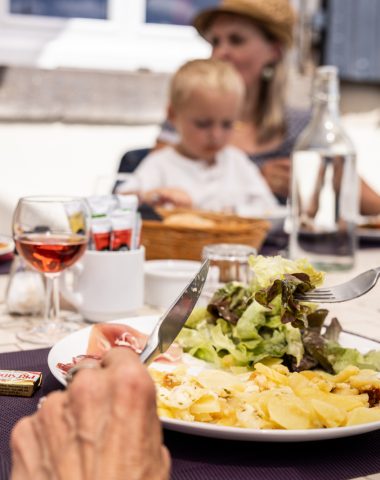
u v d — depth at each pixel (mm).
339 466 562
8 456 549
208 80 2326
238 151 2559
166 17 3115
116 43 3008
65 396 401
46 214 931
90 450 367
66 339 777
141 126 2900
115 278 957
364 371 729
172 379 655
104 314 971
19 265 1034
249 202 2461
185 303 653
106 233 969
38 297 1024
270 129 2857
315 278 733
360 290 695
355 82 3270
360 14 3121
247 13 2779
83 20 2955
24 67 2631
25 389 683
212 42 2924
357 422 583
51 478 375
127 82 2807
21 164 2734
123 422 369
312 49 3143
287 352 779
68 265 922
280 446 596
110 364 399
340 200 1373
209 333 830
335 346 789
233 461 564
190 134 2398
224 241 1256
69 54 2916
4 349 850
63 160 2789
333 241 1366
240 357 780
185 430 561
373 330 980
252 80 2855
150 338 625
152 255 1295
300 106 3059
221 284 944
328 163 1377
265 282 736
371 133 3338
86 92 2744
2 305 1081
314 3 3111
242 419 587
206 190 2418
